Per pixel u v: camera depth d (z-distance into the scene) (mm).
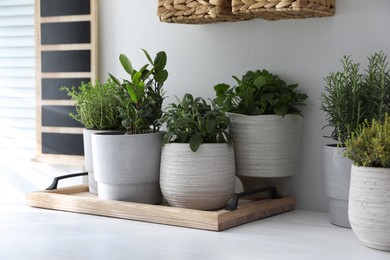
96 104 2111
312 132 1990
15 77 2641
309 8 1783
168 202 1892
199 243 1586
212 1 1922
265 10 1813
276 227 1774
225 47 2141
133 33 2330
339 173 1745
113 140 1916
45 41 2516
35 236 1662
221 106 1956
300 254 1478
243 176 1978
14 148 2650
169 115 1904
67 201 2004
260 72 1974
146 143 1926
